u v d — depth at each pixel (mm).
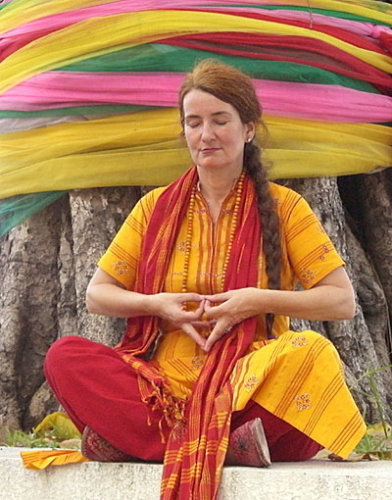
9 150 10438
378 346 11227
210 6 10172
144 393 6336
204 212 6957
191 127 6816
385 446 8461
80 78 10125
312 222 6922
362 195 12000
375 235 11852
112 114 10164
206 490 5832
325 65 10398
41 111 10297
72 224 10508
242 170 7027
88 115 10203
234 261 6723
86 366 6410
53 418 10023
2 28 10664
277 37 10250
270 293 6523
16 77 10422
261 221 6812
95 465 6465
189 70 10062
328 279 6781
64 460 6617
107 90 10055
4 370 10695
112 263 7129
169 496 5910
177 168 10047
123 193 10453
